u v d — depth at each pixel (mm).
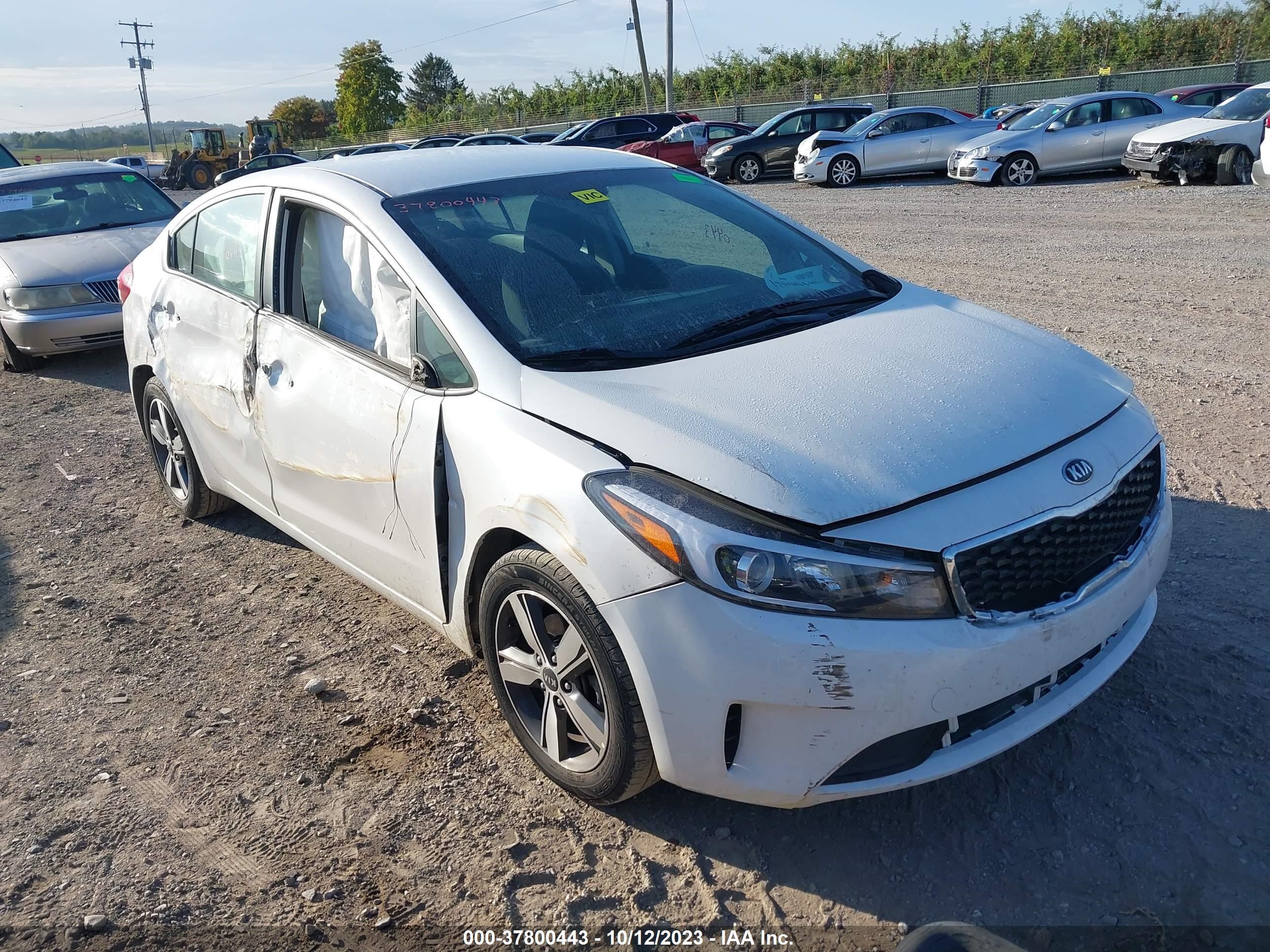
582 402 2689
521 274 3193
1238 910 2322
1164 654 3242
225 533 4891
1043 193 15562
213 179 44281
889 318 3246
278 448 3721
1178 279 8406
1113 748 2867
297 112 103375
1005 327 3262
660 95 48719
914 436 2496
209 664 3727
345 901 2561
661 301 3262
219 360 4074
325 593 4227
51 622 4105
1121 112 17062
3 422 7000
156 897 2607
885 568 2250
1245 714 2941
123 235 8617
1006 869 2510
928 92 35062
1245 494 4293
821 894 2490
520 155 3947
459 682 3496
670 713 2406
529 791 2924
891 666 2234
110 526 5062
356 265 3375
